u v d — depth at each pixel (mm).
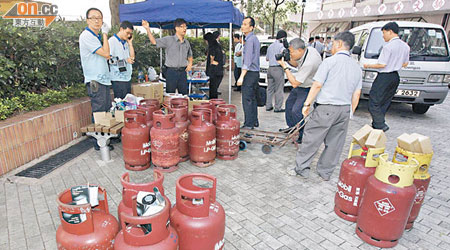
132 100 4535
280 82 7090
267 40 10102
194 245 2105
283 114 7207
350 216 3008
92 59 4188
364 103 8859
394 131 6113
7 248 2459
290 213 3129
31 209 3008
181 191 2055
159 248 1802
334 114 3445
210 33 7578
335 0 26219
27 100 4523
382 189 2473
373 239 2658
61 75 5613
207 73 7887
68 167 3980
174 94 5301
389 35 5383
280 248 2598
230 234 2762
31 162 4055
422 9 16547
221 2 5660
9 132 3717
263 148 4695
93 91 4281
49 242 2545
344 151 5020
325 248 2617
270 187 3668
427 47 6785
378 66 5422
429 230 2930
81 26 6465
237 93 9781
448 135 5918
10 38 4406
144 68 8648
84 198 1969
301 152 3844
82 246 1854
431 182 3951
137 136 3754
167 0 5789
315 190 3627
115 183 3592
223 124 4230
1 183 3492
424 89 6516
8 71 4348
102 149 4172
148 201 1816
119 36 4895
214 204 2236
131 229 1848
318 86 3404
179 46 5594
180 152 4219
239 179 3846
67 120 4703
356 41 7977
